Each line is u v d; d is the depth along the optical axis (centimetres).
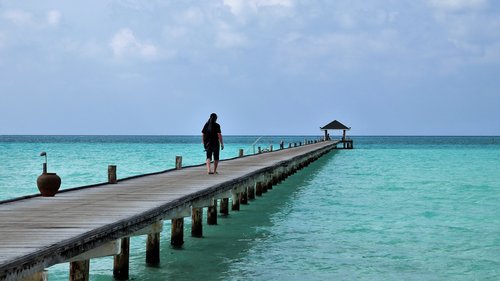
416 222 1969
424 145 14938
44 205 1210
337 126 9712
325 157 7256
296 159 3728
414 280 1186
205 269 1258
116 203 1247
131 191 1515
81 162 6038
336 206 2408
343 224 1917
